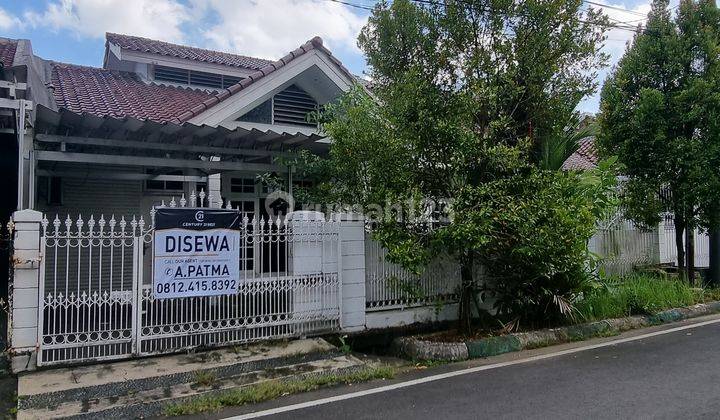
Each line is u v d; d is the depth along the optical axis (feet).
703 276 41.37
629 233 40.24
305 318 25.21
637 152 35.94
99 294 20.86
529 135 28.04
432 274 29.01
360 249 26.81
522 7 25.64
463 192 24.48
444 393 18.56
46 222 20.02
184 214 22.50
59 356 20.35
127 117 23.39
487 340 24.88
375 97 27.78
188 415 16.63
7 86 19.98
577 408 16.57
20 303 19.67
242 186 36.55
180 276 22.29
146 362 21.21
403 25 26.48
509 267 27.27
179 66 44.80
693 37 35.12
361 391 18.98
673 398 17.31
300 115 35.96
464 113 24.66
